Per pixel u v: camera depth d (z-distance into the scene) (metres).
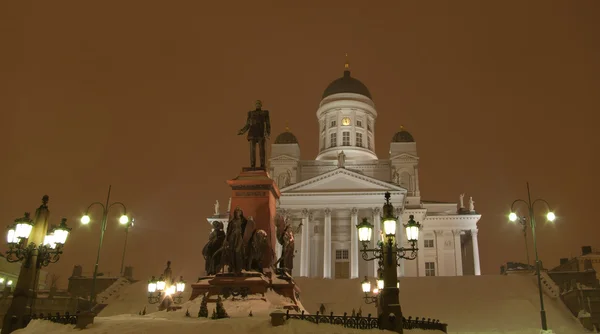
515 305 57.25
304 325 18.78
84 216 36.84
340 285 65.44
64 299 59.56
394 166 97.44
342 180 84.81
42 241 19.97
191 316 21.70
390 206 19.97
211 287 23.19
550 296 61.88
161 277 36.47
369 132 106.62
